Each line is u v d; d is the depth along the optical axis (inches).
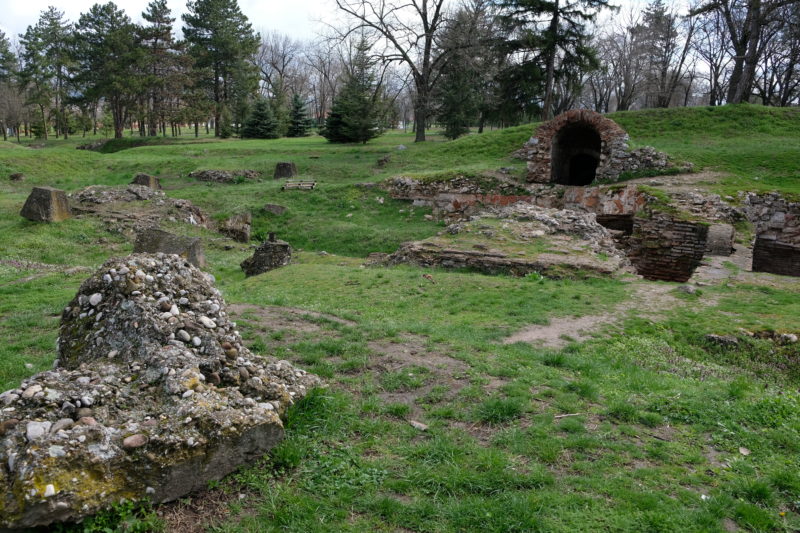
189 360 173.3
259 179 1422.2
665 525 142.6
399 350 290.0
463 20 1707.7
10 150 1681.8
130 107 2503.7
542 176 1135.6
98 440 135.5
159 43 2507.4
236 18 2694.4
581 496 155.7
